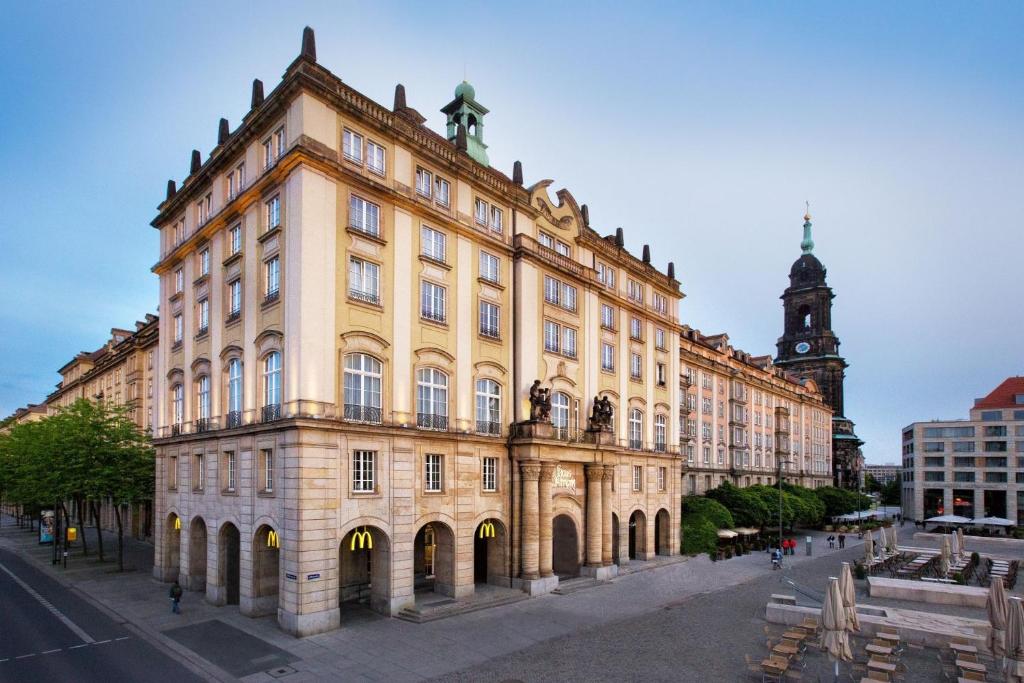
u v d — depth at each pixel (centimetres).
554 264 4009
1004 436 11388
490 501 3406
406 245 3120
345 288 2816
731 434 7869
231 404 3145
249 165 3125
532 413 3600
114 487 4062
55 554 4350
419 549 3553
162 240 4028
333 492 2639
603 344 4538
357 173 2883
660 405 5178
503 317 3684
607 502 4097
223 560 3062
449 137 4134
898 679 2167
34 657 2275
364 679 2095
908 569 4550
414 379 3086
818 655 2425
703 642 2584
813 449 10562
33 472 4228
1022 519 11075
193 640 2478
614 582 3891
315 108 2767
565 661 2317
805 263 12862
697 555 5109
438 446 3134
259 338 2895
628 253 4897
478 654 2373
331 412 2691
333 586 2625
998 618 2117
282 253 2795
